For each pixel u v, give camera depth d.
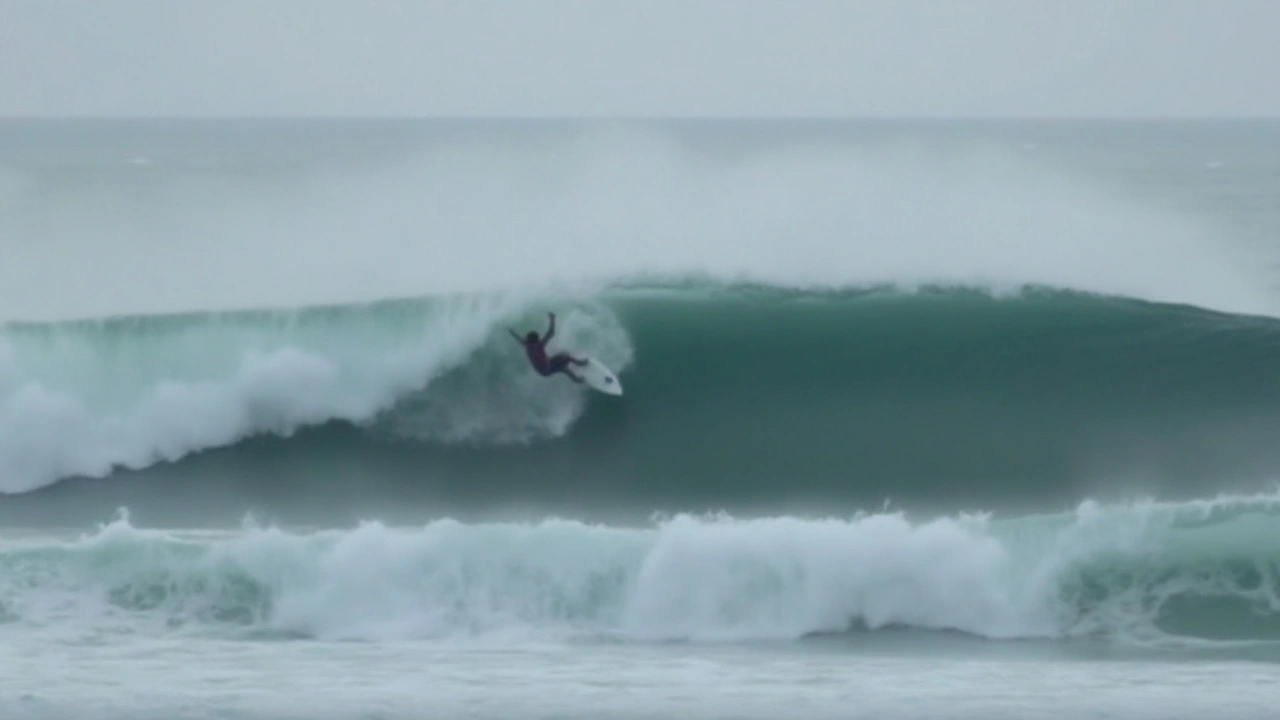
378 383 64.75
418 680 43.75
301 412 64.50
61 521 59.34
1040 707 41.75
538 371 62.47
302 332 65.12
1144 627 48.94
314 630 48.88
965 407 65.50
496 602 49.22
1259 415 64.88
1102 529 50.16
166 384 64.25
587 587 49.34
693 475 62.97
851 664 45.84
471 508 59.94
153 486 62.81
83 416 63.59
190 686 42.88
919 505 59.81
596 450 64.19
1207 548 49.97
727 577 49.25
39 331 64.12
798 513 59.47
